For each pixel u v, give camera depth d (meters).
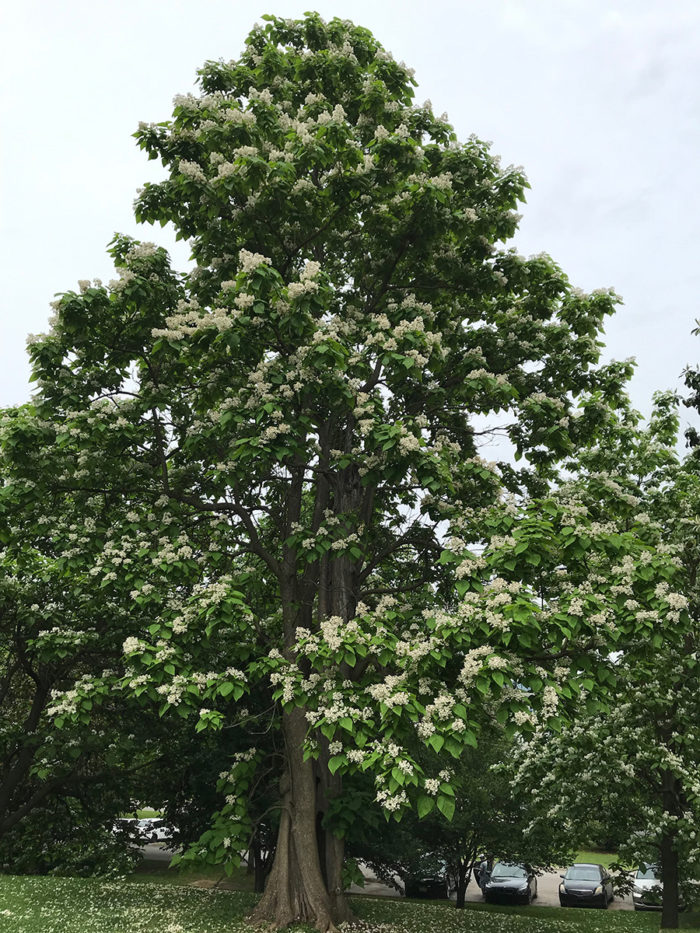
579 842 14.45
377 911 13.41
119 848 17.70
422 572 13.91
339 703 8.91
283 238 12.48
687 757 12.84
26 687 18.78
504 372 12.80
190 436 11.25
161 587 10.94
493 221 12.34
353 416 11.64
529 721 8.37
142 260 11.47
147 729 15.39
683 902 15.59
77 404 11.01
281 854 11.50
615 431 14.00
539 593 10.30
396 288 13.13
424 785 7.70
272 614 16.03
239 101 12.91
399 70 13.55
